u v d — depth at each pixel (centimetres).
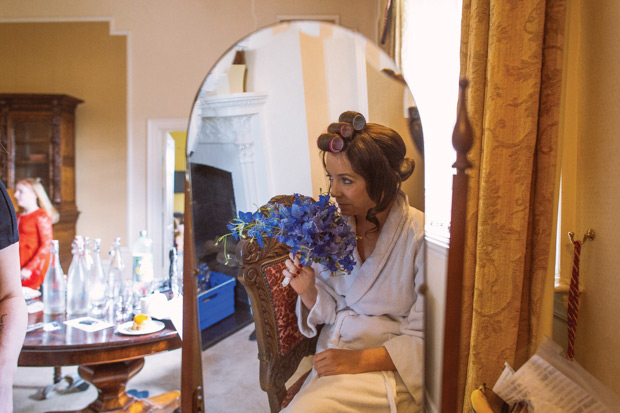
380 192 85
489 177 100
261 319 86
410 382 85
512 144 99
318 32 84
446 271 80
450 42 162
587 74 113
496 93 99
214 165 84
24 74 409
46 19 406
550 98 99
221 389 85
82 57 408
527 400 83
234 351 85
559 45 98
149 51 406
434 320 84
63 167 396
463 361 109
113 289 197
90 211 412
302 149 86
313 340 88
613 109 103
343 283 88
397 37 196
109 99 410
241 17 402
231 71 84
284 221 86
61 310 188
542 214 101
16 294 106
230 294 85
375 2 386
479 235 103
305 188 87
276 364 87
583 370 85
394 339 86
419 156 84
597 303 110
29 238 228
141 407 219
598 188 109
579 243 109
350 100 85
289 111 86
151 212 410
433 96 169
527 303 106
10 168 392
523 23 97
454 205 78
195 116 83
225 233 84
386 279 85
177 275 204
